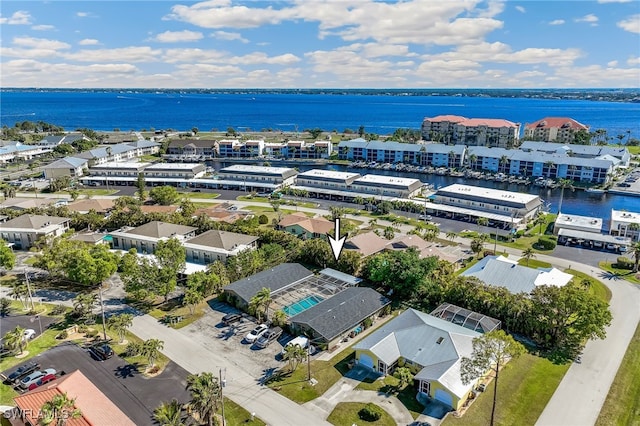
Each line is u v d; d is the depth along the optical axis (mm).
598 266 109500
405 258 90812
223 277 92812
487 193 158000
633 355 71875
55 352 71375
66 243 102562
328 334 73438
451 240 128500
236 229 120562
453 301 85125
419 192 181500
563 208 171125
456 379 60500
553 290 74375
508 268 93062
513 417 57844
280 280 92500
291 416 57750
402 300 90125
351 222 145750
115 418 52844
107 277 92938
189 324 80562
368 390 63000
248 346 73688
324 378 65625
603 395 62375
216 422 55812
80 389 55906
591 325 69688
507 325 78500
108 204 148500
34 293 92750
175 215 131125
